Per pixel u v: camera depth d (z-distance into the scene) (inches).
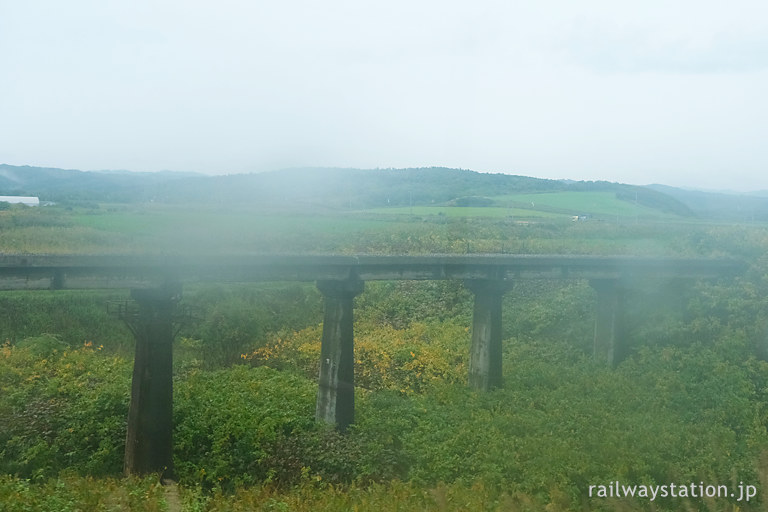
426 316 2037.4
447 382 1488.7
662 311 1686.8
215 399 1203.2
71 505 718.5
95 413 1130.7
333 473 994.7
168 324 1010.7
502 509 790.5
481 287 1414.9
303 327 1914.4
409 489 874.1
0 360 1380.4
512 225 2588.6
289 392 1293.1
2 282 884.0
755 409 1240.2
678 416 1253.1
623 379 1448.1
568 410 1242.0
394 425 1170.6
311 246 1523.1
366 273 1220.5
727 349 1453.0
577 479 901.8
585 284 1957.4
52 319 1680.6
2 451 1058.1
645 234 2412.6
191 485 962.1
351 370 1184.2
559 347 1711.4
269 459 1023.6
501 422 1160.8
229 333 1786.4
